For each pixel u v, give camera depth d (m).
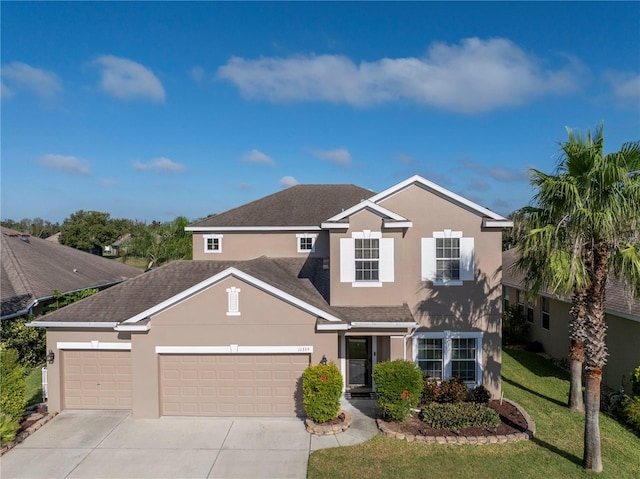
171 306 14.80
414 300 16.98
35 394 17.25
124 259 69.38
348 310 16.02
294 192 27.28
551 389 17.89
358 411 15.20
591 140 11.30
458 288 16.91
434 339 17.05
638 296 12.09
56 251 32.69
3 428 12.22
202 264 21.06
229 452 12.32
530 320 25.31
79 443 12.94
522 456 12.00
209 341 14.79
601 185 10.45
